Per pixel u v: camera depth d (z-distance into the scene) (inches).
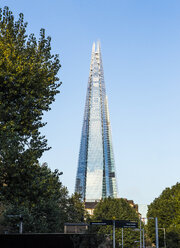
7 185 977.5
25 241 1212.5
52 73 1178.0
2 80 1039.6
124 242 3334.2
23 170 938.7
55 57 1195.3
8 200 1031.6
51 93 1203.2
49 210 2679.6
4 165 928.3
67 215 3654.0
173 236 2851.9
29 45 1156.5
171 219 3257.9
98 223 1630.2
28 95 1069.8
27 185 967.0
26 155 959.0
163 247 3348.9
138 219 3698.3
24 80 1068.5
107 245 1578.5
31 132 1076.5
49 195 1021.8
